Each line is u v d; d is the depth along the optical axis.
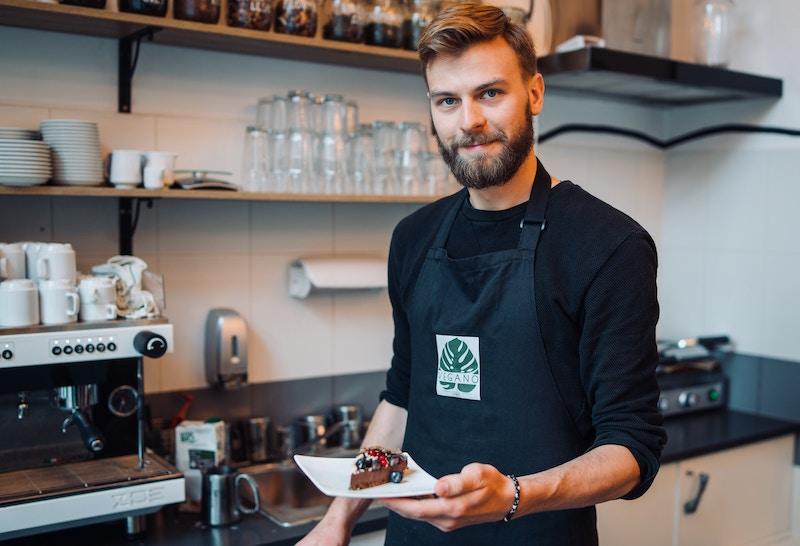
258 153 2.18
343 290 2.50
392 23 2.25
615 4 2.77
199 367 2.26
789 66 2.77
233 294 2.31
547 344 1.40
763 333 2.88
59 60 2.02
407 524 1.57
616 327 1.33
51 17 1.84
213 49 2.20
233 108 2.27
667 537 2.43
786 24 2.77
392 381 1.70
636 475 1.26
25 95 1.99
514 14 2.41
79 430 1.78
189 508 2.01
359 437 2.42
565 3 2.67
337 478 1.24
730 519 2.60
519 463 1.42
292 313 2.41
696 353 2.88
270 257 2.36
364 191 2.30
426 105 2.61
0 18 1.86
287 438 2.34
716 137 3.00
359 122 2.47
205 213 2.25
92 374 1.74
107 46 2.08
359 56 2.26
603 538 2.29
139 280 1.87
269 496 2.25
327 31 2.18
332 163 2.23
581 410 1.41
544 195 1.45
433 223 1.60
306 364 2.44
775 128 2.81
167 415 2.21
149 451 1.94
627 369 1.32
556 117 2.85
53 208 2.04
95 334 1.69
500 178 1.36
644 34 2.84
